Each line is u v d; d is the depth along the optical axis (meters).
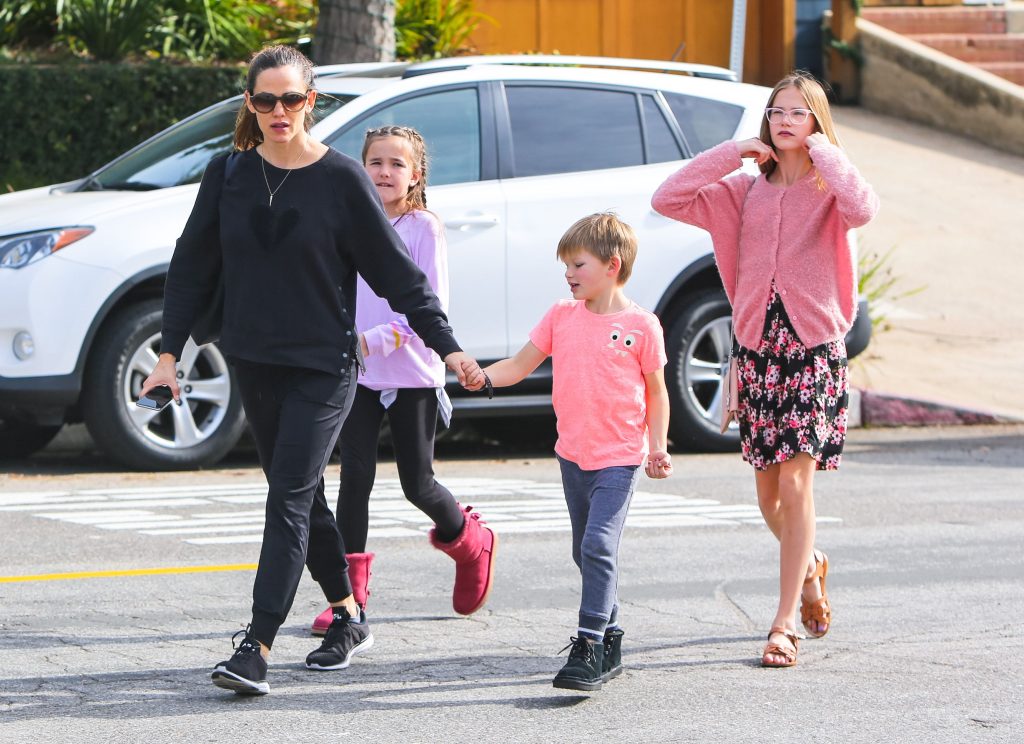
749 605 12.70
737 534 15.57
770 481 11.43
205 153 19.52
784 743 9.18
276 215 9.98
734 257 11.35
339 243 10.13
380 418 11.72
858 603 12.80
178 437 18.55
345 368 10.18
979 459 20.88
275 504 10.00
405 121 19.19
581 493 10.54
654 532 15.65
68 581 13.25
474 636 11.68
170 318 10.28
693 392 20.59
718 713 9.78
